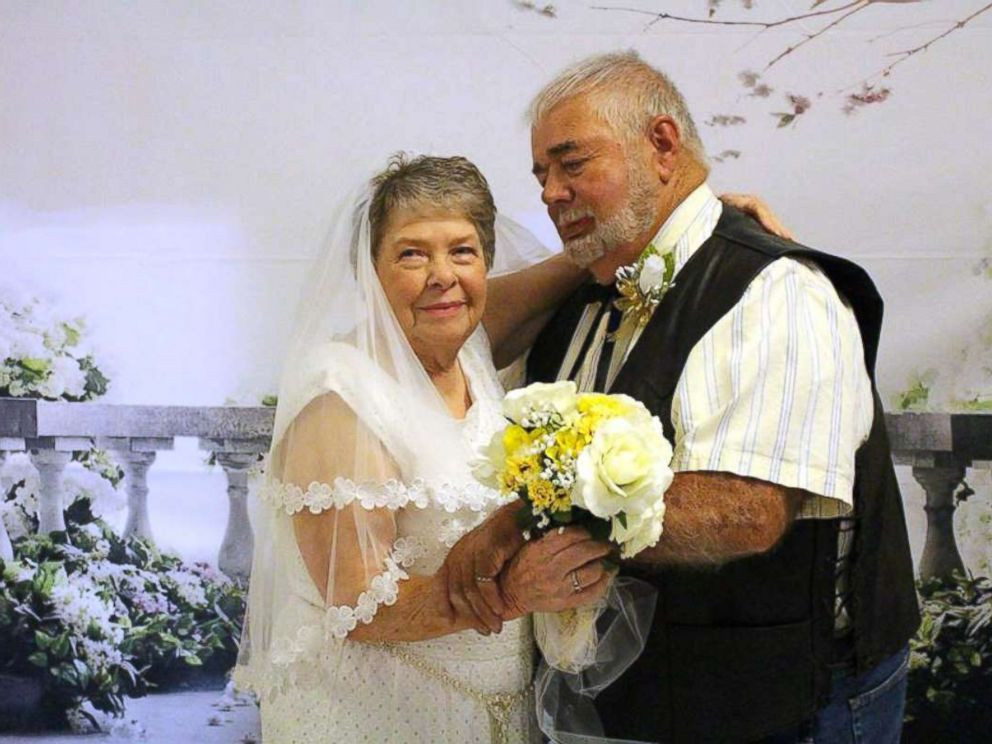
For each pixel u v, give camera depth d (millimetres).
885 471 1877
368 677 1752
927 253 2475
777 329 1686
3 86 2535
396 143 2516
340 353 1742
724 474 1629
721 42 2482
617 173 1823
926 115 2465
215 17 2521
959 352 2475
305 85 2520
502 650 1811
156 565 2570
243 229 2539
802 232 2490
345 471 1666
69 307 2551
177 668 2580
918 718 2504
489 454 1574
